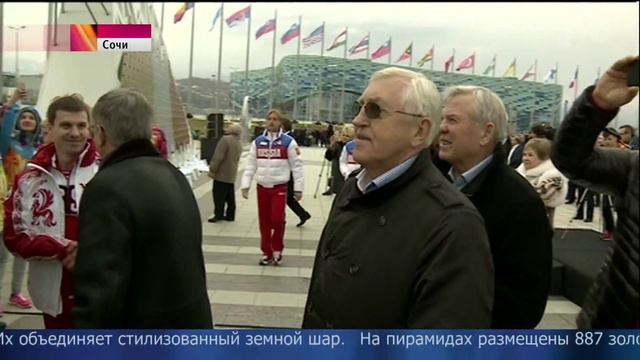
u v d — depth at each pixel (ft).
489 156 6.15
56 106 7.14
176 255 5.39
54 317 7.13
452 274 4.05
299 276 16.83
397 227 4.47
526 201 5.88
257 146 18.48
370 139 4.69
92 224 5.16
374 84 4.76
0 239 11.23
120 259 5.07
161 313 5.30
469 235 4.16
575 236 18.61
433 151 6.88
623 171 4.35
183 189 5.81
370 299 4.44
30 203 7.03
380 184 4.70
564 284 14.19
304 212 25.16
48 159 7.18
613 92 4.25
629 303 4.07
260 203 18.21
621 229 4.25
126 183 5.27
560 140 4.60
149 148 5.72
